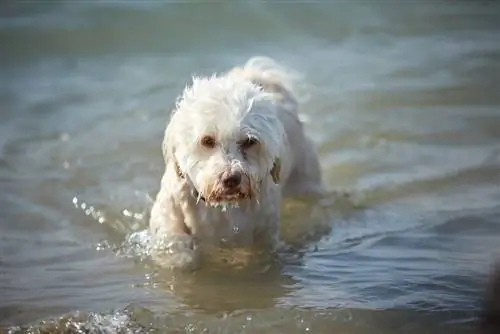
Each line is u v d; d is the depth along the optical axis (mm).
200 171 9539
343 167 12672
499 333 8562
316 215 11469
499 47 17516
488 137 13492
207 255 10312
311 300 9320
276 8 19594
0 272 9930
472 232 10836
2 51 17312
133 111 14492
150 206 11531
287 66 16422
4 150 13125
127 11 19094
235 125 9375
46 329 8680
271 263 10211
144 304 9266
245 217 10234
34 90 15570
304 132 12266
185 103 9789
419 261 10180
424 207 11555
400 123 13953
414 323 8766
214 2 19641
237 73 11734
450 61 16766
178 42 17828
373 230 11047
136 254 10391
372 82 15625
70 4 19500
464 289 9453
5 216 11227
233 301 9352
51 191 11898
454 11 19797
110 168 12562
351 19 19266
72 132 13758
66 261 10227
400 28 18781
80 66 16734
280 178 10625
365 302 9219
